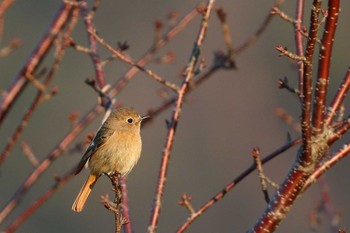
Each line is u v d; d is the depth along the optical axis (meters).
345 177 20.69
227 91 23.69
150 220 6.49
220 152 22.84
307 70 5.73
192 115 23.25
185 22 8.69
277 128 23.25
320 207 8.57
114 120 7.95
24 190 7.60
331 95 24.48
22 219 7.54
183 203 6.43
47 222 19.92
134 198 21.62
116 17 22.58
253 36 8.59
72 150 7.94
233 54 8.58
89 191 7.96
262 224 6.17
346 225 20.33
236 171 22.50
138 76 22.09
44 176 19.75
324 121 6.07
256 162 6.23
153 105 21.80
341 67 24.72
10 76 21.00
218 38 23.11
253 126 23.45
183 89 7.13
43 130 21.34
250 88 23.91
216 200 6.47
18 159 19.88
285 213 6.14
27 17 21.38
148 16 22.48
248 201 21.41
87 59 22.30
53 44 7.43
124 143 7.93
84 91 22.08
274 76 23.91
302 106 5.88
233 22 24.94
